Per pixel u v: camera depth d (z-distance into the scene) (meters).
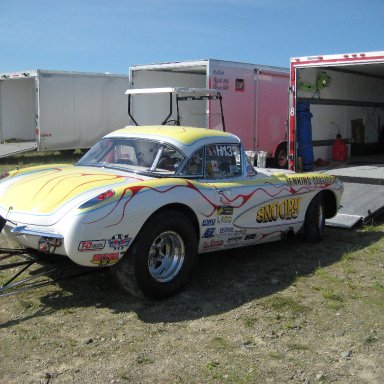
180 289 4.97
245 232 5.70
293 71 11.05
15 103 19.92
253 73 12.75
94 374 3.53
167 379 3.48
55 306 4.68
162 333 4.18
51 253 4.45
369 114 16.61
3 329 4.18
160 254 4.86
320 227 7.05
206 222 5.19
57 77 17.75
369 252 6.59
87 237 4.26
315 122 13.89
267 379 3.51
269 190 5.95
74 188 4.67
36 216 4.52
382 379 3.55
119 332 4.18
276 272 5.79
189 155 5.30
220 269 5.87
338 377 3.56
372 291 5.20
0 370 3.55
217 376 3.53
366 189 9.45
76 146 18.64
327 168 12.81
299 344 4.04
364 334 4.22
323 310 4.70
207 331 4.23
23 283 4.74
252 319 4.47
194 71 13.91
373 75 16.22
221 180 5.53
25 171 5.49
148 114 13.41
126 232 4.45
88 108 18.83
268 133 13.55
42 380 3.43
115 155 5.58
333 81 14.32
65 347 3.91
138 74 13.11
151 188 4.69
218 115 11.73
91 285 5.19
